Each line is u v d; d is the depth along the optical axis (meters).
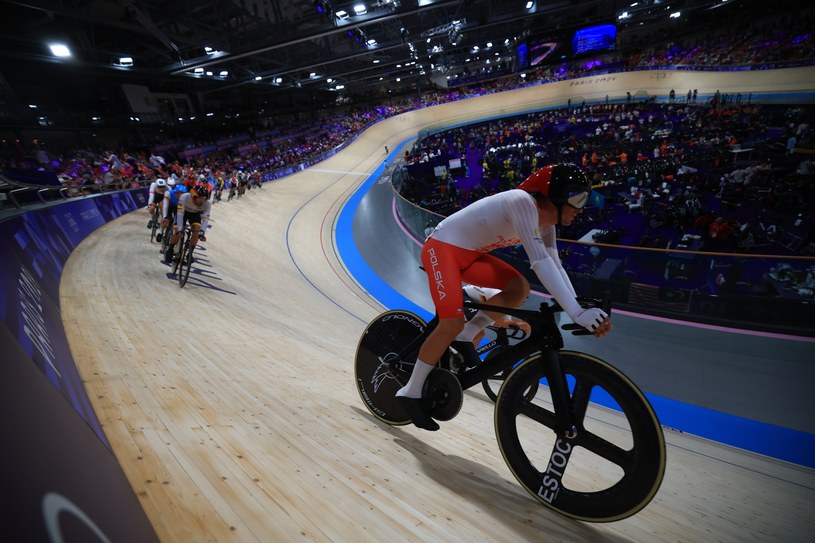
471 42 46.72
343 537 1.32
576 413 1.56
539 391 3.46
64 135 23.47
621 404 1.45
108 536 0.85
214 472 1.59
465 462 2.09
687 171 16.31
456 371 2.06
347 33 33.78
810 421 4.86
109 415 1.91
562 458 1.60
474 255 1.81
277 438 2.01
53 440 0.95
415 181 21.77
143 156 25.88
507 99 43.66
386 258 13.04
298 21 29.77
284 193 22.16
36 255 4.79
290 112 49.47
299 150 32.16
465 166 24.48
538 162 22.91
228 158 30.58
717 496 2.34
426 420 1.89
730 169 16.72
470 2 21.53
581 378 1.56
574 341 7.10
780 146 17.92
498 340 2.29
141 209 13.32
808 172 14.27
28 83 23.81
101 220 10.27
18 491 0.64
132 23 20.84
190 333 3.84
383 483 1.72
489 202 1.70
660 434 1.38
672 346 6.67
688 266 7.24
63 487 0.81
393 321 2.31
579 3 27.19
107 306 4.23
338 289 10.01
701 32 40.75
